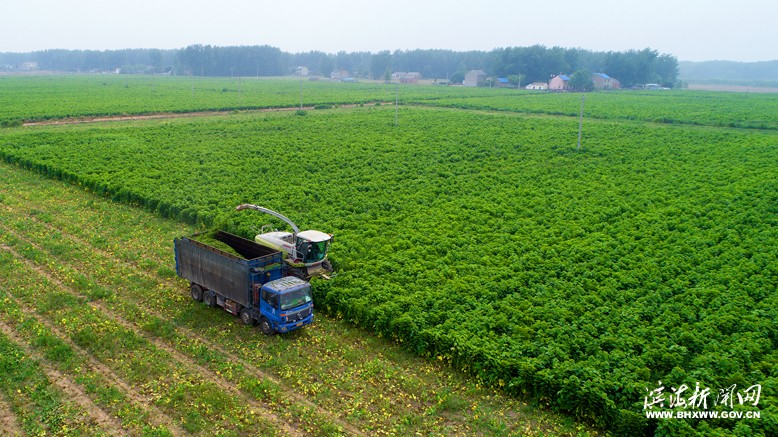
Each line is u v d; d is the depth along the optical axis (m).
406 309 26.30
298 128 83.88
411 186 49.53
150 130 78.69
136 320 26.20
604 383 20.06
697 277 29.75
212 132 78.44
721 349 22.78
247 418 19.59
